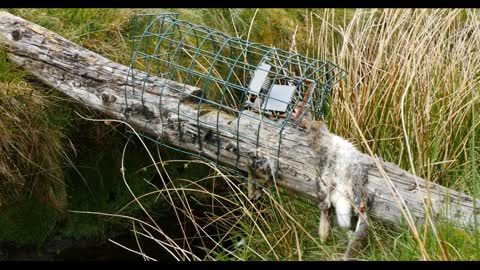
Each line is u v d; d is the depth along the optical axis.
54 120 3.01
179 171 3.41
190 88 2.86
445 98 3.24
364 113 3.17
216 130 2.78
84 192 3.20
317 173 2.66
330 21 3.81
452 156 3.14
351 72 3.28
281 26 3.72
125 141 3.26
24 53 3.01
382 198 2.64
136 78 2.91
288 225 2.81
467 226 2.65
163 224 3.27
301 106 2.79
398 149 3.16
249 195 2.82
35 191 3.02
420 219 2.63
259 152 2.73
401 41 3.34
